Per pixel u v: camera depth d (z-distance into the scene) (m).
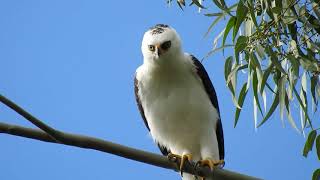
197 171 10.56
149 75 11.66
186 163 10.48
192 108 11.57
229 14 9.97
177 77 11.54
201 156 11.88
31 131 8.02
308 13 9.49
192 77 11.70
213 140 11.72
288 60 9.41
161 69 11.46
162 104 11.65
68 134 8.05
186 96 11.55
